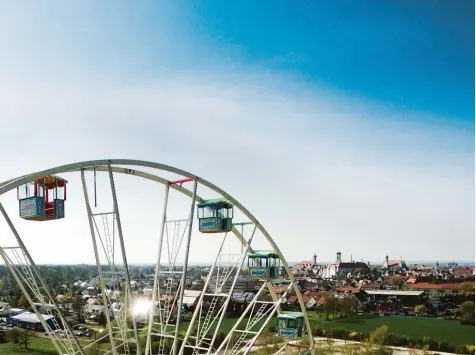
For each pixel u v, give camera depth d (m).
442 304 158.00
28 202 29.59
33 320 115.69
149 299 44.66
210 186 39.12
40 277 28.11
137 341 31.91
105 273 40.16
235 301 125.12
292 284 46.09
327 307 149.38
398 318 142.62
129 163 33.41
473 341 108.50
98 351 76.25
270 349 87.88
